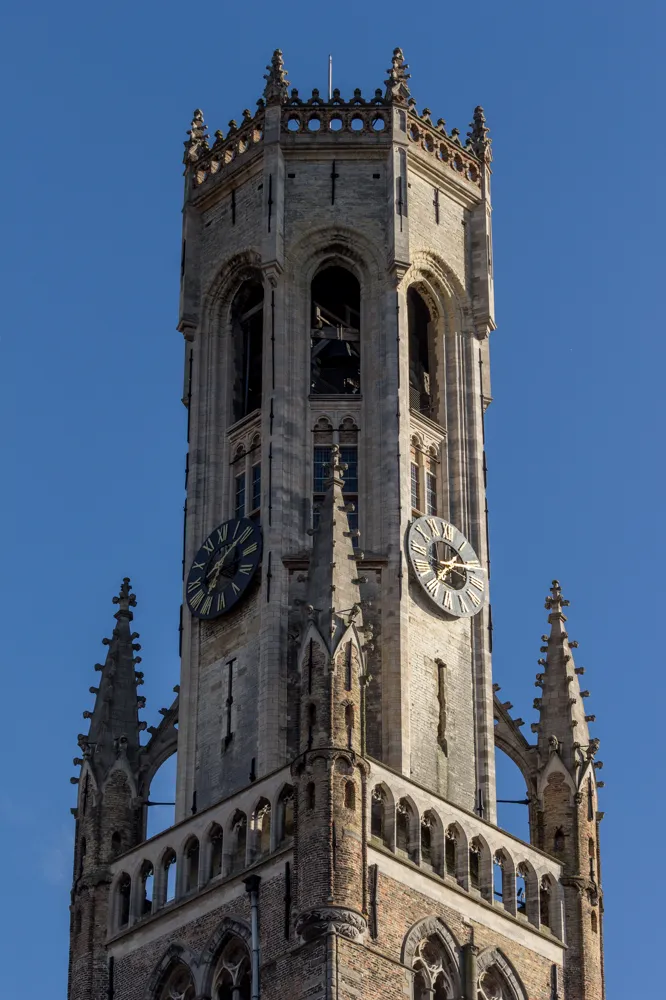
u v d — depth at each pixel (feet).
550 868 322.34
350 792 299.58
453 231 355.97
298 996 290.76
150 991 308.40
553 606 345.72
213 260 354.33
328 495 316.81
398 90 354.13
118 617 344.90
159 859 314.96
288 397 336.29
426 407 348.38
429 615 327.67
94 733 334.44
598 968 321.32
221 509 340.59
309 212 347.77
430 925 302.45
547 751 333.62
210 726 324.60
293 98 354.33
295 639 322.55
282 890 298.56
